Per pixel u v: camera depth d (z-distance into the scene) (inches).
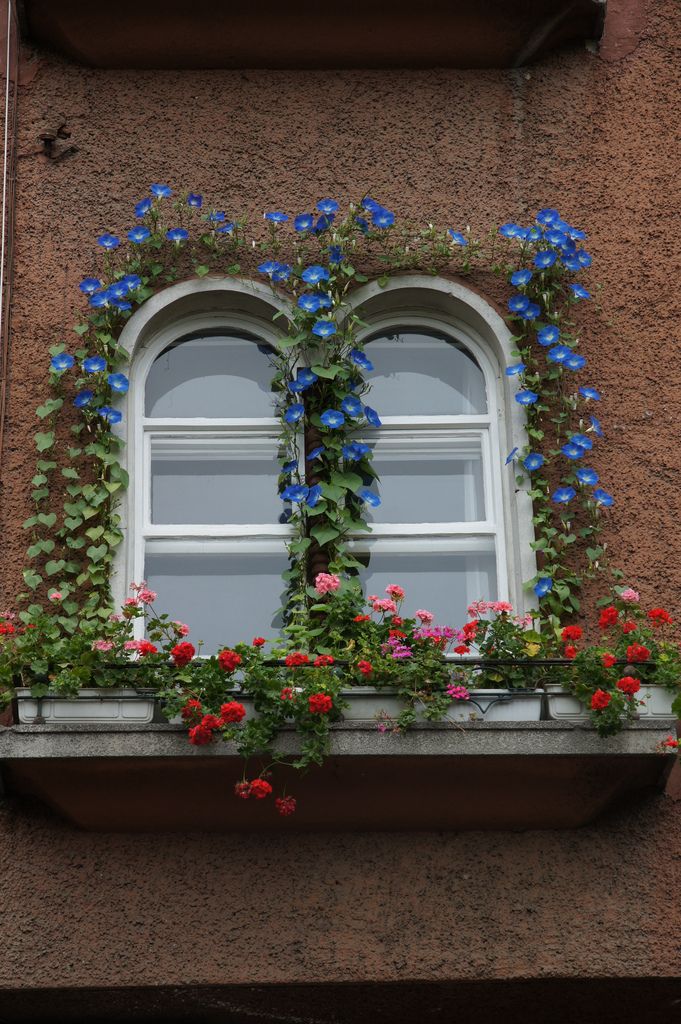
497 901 267.0
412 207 315.3
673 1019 276.1
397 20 321.1
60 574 286.8
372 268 309.9
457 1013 273.0
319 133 319.9
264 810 267.1
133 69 324.2
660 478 297.7
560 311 308.5
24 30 322.3
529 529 293.3
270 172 316.8
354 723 261.3
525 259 311.1
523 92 324.8
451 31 322.3
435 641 270.4
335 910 265.3
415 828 271.6
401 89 324.2
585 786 268.1
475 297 309.4
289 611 292.5
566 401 300.4
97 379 297.4
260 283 307.7
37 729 259.9
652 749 264.2
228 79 323.9
